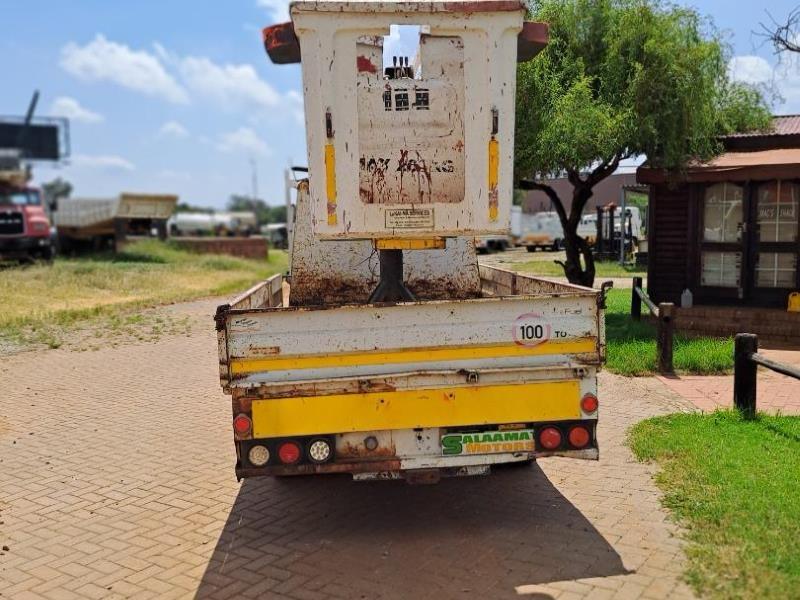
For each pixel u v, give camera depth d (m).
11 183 24.62
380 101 4.32
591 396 4.14
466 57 4.29
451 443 4.09
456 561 4.12
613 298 15.27
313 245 6.20
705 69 11.24
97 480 5.70
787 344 10.15
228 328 3.97
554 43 11.71
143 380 9.30
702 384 7.96
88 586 4.00
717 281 11.66
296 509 5.01
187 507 5.11
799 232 10.89
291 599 3.77
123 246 29.17
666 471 5.23
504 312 4.08
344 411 4.03
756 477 4.88
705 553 3.97
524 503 4.93
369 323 4.03
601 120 10.47
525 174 11.56
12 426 7.27
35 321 13.58
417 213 4.36
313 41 4.19
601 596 3.67
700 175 11.24
